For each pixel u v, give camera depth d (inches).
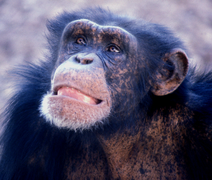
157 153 523.5
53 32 592.1
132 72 502.0
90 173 528.7
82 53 467.8
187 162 515.8
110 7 1552.7
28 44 1412.4
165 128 521.0
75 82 428.1
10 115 565.9
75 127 435.8
